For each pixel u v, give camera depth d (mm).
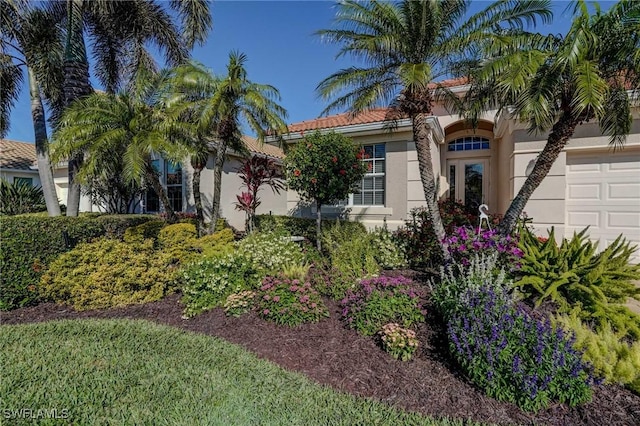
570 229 9148
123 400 3148
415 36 6898
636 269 5789
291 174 9703
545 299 5656
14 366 3713
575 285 5363
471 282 4902
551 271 5824
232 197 15289
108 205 14609
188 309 5715
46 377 3508
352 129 11266
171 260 7168
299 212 12758
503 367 3422
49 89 11891
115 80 13422
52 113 13086
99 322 5273
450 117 13133
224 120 9789
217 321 5383
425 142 7348
